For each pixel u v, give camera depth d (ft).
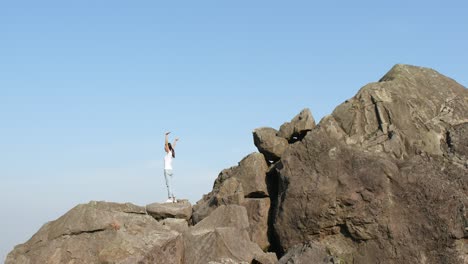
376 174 71.15
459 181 69.46
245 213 75.97
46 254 65.26
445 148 74.23
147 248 66.13
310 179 74.18
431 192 68.90
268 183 82.17
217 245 69.67
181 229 75.20
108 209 70.90
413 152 74.23
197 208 90.58
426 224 67.82
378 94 79.25
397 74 83.41
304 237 72.95
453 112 78.43
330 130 77.41
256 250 72.08
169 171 87.71
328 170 73.72
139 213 73.77
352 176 72.18
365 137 76.84
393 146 74.28
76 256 65.05
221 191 82.02
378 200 70.18
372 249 69.15
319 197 72.33
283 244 74.38
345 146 75.15
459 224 66.49
